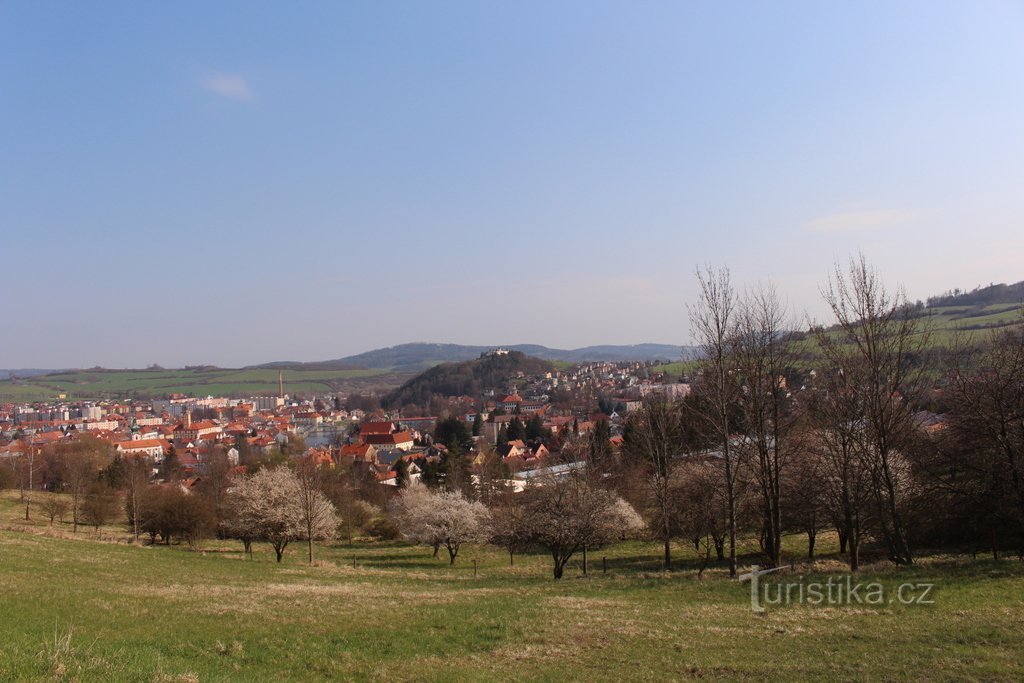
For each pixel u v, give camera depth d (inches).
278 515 1967.3
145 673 466.0
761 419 1254.3
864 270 1338.6
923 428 1379.2
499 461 3590.1
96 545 1690.5
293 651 685.9
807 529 1626.5
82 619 768.3
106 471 3742.6
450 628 792.3
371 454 5565.9
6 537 1599.4
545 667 636.7
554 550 1528.1
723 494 1440.7
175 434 7618.1
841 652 647.1
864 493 1264.8
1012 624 692.1
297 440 5570.9
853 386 1211.9
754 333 1267.2
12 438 6279.5
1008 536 1386.6
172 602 936.9
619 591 1120.2
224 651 672.4
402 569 1895.9
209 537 2662.4
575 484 1626.5
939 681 544.4
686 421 1765.5
